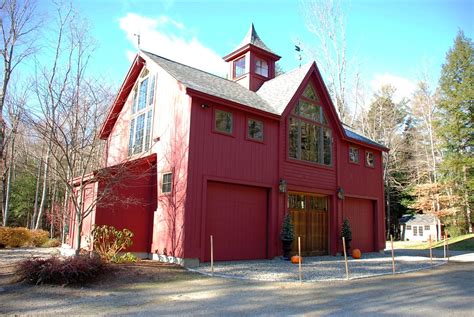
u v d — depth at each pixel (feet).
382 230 59.41
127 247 39.24
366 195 57.16
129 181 40.24
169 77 41.78
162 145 41.29
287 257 41.09
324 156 50.90
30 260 27.17
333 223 50.26
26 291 23.45
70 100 39.78
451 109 96.78
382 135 118.01
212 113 38.63
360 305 20.77
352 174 55.26
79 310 19.08
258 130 42.91
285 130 45.93
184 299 21.80
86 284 25.63
